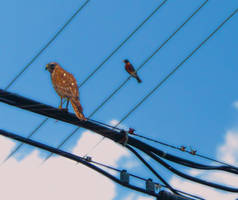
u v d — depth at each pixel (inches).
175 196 461.4
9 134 399.2
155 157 459.5
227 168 489.4
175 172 470.9
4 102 379.6
